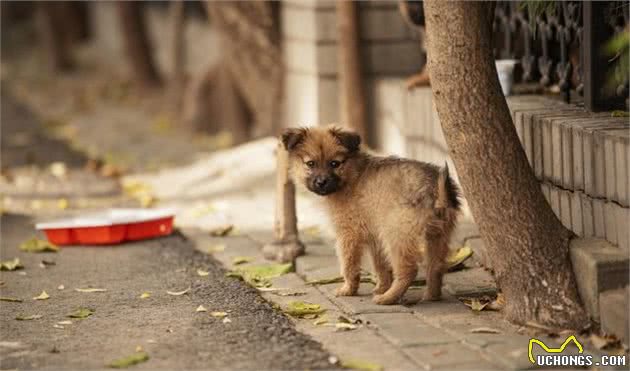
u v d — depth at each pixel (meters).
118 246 15.03
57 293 12.56
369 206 11.49
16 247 15.24
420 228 11.14
